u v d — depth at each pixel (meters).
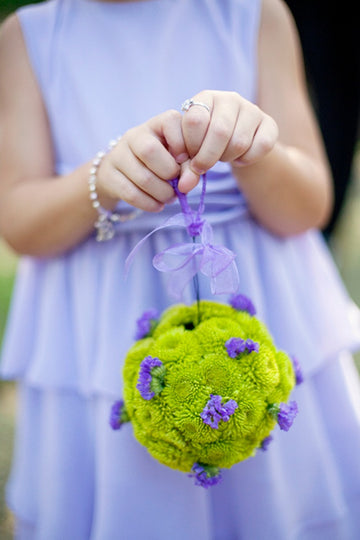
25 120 0.91
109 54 0.91
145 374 0.73
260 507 0.88
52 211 0.86
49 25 0.93
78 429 0.93
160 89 0.90
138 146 0.75
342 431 0.95
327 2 1.62
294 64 0.95
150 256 0.89
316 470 0.90
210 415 0.71
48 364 0.91
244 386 0.72
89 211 0.85
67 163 0.92
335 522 0.92
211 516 0.91
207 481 0.73
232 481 0.89
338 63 1.69
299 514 0.91
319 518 0.91
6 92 0.93
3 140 0.93
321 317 0.94
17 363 0.97
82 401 0.93
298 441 0.90
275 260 0.91
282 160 0.84
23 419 0.99
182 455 0.74
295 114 0.92
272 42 0.92
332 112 1.75
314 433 0.90
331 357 0.94
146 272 0.88
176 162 0.75
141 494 0.86
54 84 0.91
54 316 0.92
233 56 0.90
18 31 0.93
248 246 0.90
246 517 0.89
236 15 0.91
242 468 0.88
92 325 0.90
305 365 0.89
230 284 0.74
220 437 0.72
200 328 0.76
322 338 0.94
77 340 0.92
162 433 0.73
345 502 0.94
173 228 0.88
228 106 0.75
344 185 1.86
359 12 1.62
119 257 0.89
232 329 0.76
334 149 1.79
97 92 0.90
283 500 0.88
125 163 0.76
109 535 0.85
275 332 0.91
